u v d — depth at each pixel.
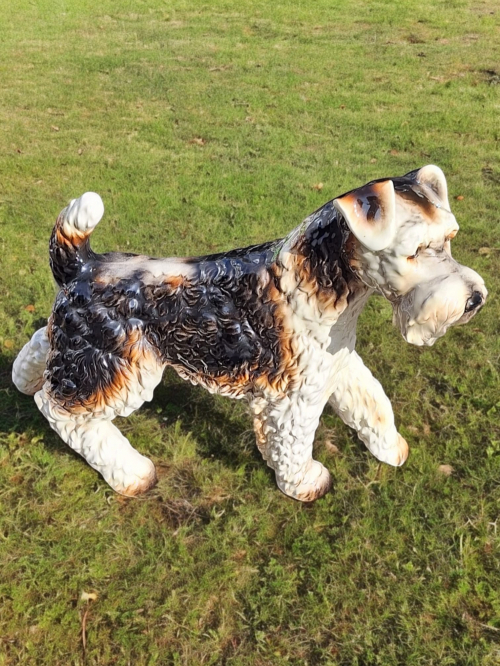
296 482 2.48
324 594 2.29
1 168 5.20
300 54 8.37
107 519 2.54
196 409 3.04
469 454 2.78
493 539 2.45
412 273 1.68
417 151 5.59
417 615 2.23
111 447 2.50
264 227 4.41
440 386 3.17
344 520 2.52
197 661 2.13
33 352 2.75
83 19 10.14
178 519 2.57
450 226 1.71
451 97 6.83
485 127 6.03
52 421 2.41
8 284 3.85
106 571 2.38
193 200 4.74
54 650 2.16
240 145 5.70
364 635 2.17
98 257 2.23
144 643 2.18
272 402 2.20
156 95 6.88
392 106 6.61
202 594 2.31
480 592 2.28
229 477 2.73
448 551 2.40
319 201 4.73
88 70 7.66
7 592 2.30
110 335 2.14
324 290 1.92
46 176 5.12
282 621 2.24
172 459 2.82
